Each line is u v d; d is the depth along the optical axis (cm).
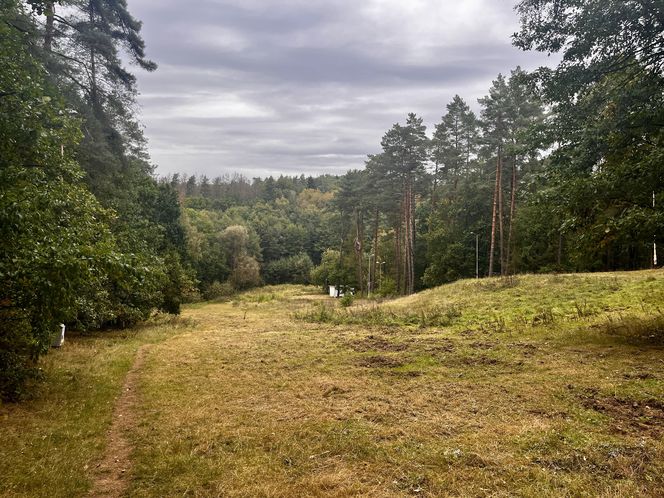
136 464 538
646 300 1519
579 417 627
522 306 1825
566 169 1157
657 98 1016
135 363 1194
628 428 577
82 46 1778
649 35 1014
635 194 1045
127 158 2281
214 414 719
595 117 1129
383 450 550
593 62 1095
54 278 644
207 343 1516
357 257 5956
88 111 1775
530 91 1213
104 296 1608
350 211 5866
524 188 3531
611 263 3466
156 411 745
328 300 4772
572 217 1142
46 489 463
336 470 505
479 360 1014
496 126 3219
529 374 870
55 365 1081
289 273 8544
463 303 2111
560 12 1088
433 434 598
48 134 850
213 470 512
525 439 558
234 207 10888
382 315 2025
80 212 970
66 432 629
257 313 3216
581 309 1574
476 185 3816
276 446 580
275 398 805
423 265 5038
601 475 461
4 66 778
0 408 712
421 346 1237
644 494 417
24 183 734
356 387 857
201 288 6131
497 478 466
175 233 4950
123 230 2122
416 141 3825
